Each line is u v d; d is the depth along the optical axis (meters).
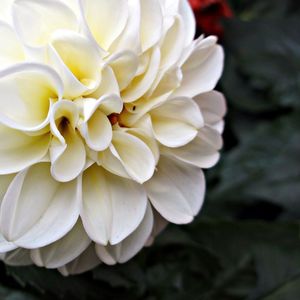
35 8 0.24
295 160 0.42
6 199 0.24
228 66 0.45
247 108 0.45
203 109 0.29
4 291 0.32
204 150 0.29
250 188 0.41
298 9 0.51
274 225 0.37
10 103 0.24
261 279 0.38
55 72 0.23
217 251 0.37
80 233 0.27
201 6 0.40
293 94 0.44
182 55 0.27
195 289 0.35
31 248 0.25
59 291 0.30
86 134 0.24
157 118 0.28
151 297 0.35
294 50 0.45
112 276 0.32
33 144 0.25
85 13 0.25
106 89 0.25
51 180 0.26
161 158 0.28
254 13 0.51
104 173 0.27
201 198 0.29
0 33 0.25
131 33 0.25
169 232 0.35
